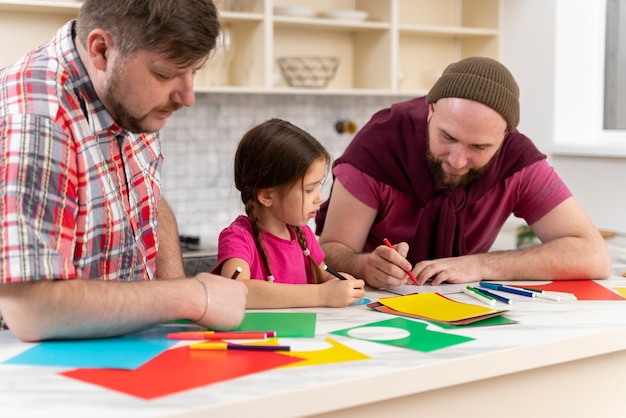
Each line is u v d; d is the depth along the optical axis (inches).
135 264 53.9
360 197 73.7
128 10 43.0
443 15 147.6
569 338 46.7
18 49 112.7
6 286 43.7
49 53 48.4
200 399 34.9
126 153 53.4
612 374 50.5
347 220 73.9
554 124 135.0
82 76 47.9
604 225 125.3
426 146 72.9
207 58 46.5
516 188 75.5
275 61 130.4
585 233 72.6
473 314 52.5
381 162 73.5
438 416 42.6
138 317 45.1
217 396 35.3
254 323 50.3
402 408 41.1
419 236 74.4
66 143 45.6
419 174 73.2
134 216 54.3
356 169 74.0
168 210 65.3
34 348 43.7
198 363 40.6
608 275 70.4
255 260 62.5
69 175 45.7
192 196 128.6
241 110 131.3
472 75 65.3
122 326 45.1
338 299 56.6
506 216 78.1
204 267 105.5
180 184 127.3
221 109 129.5
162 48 43.4
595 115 133.5
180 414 33.3
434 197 73.9
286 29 131.9
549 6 134.1
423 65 145.9
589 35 132.7
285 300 56.3
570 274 68.8
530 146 76.3
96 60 45.5
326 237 74.6
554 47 133.6
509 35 141.9
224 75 128.5
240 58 126.8
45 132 44.4
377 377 38.8
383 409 40.4
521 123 142.0
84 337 45.3
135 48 43.6
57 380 37.8
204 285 47.6
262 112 133.1
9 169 42.9
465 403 43.7
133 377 38.2
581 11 132.3
